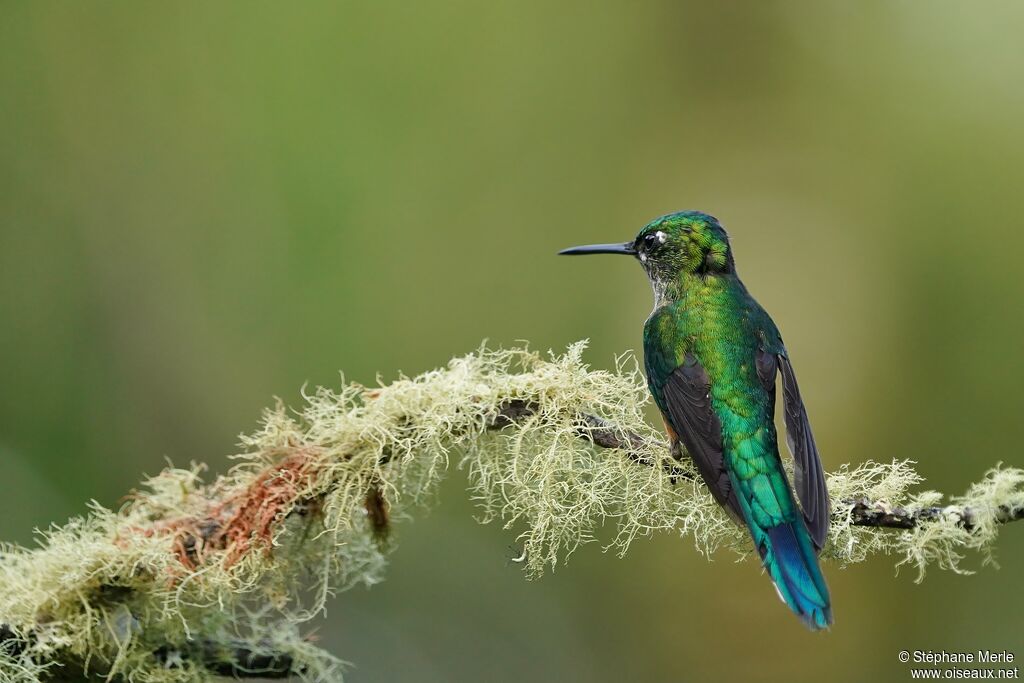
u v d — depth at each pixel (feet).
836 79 53.11
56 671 18.74
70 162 42.86
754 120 52.70
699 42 53.93
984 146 50.39
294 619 19.72
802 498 18.40
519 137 49.57
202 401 41.98
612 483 19.36
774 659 41.70
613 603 42.60
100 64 43.86
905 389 47.75
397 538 20.36
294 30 45.75
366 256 44.86
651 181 51.37
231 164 44.21
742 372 22.07
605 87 51.42
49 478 39.32
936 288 48.80
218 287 43.01
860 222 50.78
